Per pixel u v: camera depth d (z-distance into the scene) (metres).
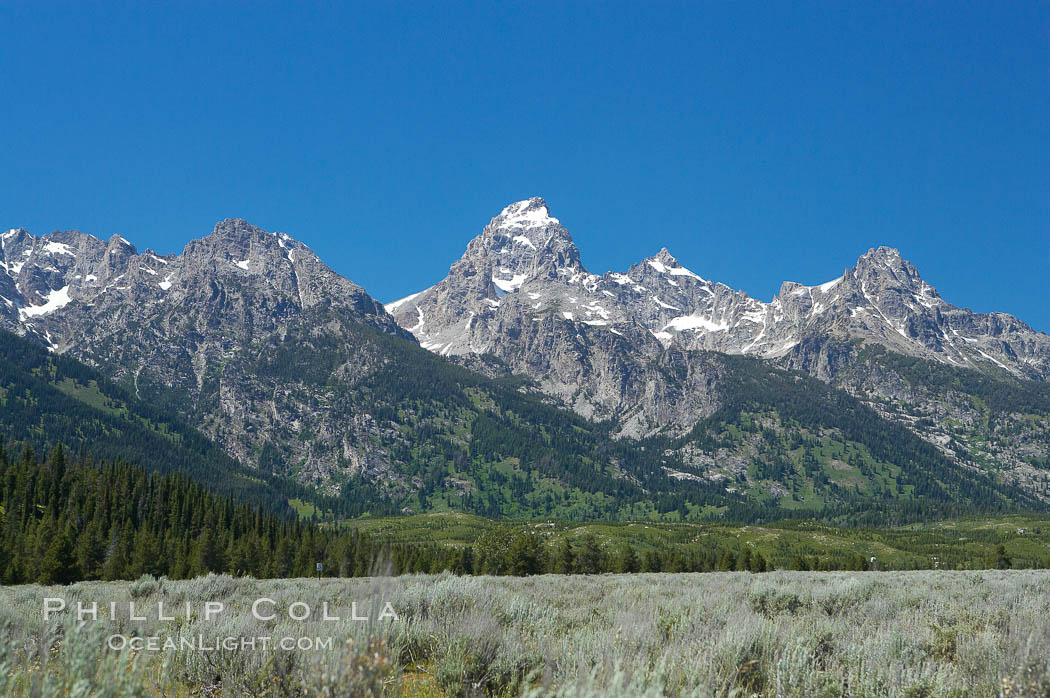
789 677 8.26
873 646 10.09
